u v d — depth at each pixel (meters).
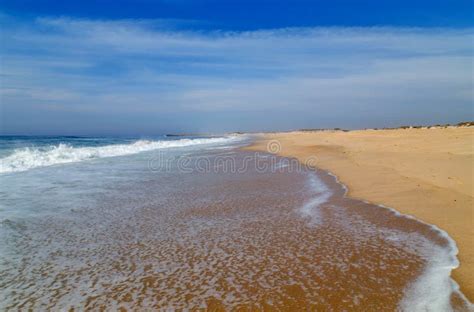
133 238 7.10
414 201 9.12
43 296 4.81
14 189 12.12
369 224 7.67
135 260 5.98
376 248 6.25
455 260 5.57
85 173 16.19
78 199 10.64
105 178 14.77
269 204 9.84
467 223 7.21
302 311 4.31
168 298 4.70
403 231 7.09
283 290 4.84
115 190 12.10
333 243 6.59
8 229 7.68
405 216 8.06
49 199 10.62
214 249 6.44
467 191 9.32
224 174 15.93
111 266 5.75
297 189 11.91
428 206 8.58
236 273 5.41
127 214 8.93
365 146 25.16
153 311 4.40
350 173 14.17
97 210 9.32
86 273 5.50
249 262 5.82
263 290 4.86
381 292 4.69
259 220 8.27
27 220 8.37
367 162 16.33
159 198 10.80
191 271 5.52
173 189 12.30
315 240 6.79
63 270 5.62
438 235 6.71
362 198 10.04
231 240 6.91
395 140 28.39
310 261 5.78
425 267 5.40
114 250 6.45
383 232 7.10
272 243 6.68
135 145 37.59
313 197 10.58
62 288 5.03
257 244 6.65
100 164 19.98
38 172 16.33
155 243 6.80
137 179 14.55
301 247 6.43
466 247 6.03
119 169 17.80
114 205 9.89
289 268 5.54
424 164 13.80
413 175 11.93
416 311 4.22
